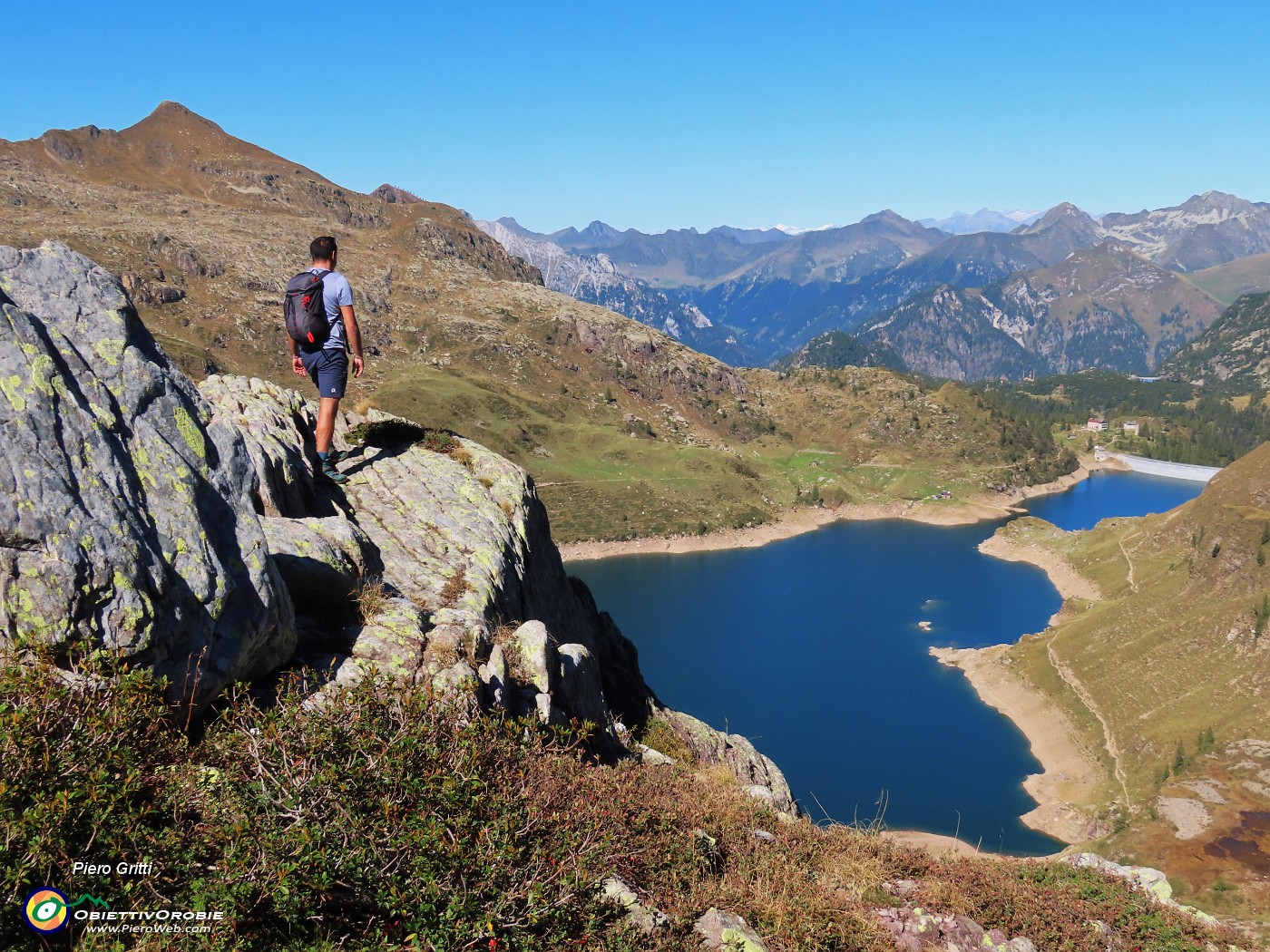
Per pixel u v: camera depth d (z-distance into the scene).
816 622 193.25
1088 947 12.98
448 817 7.54
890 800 115.38
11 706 6.57
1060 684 147.62
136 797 6.86
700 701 150.12
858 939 10.34
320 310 16.66
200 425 11.32
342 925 6.66
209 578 9.50
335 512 19.36
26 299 10.16
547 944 7.39
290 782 7.05
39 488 8.14
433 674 11.84
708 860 10.98
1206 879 91.56
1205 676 135.38
